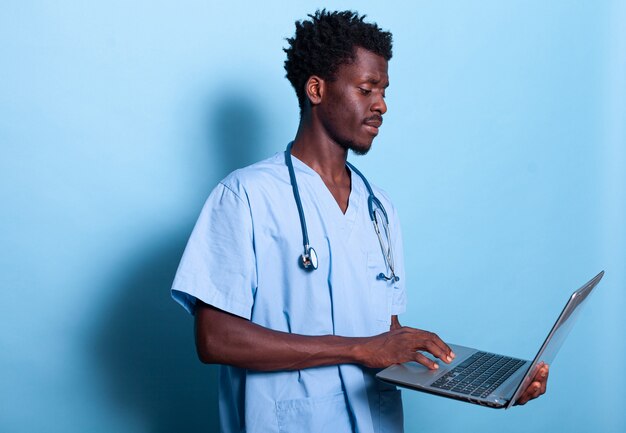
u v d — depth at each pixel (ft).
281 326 3.51
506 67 5.89
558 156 6.12
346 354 3.36
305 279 3.48
